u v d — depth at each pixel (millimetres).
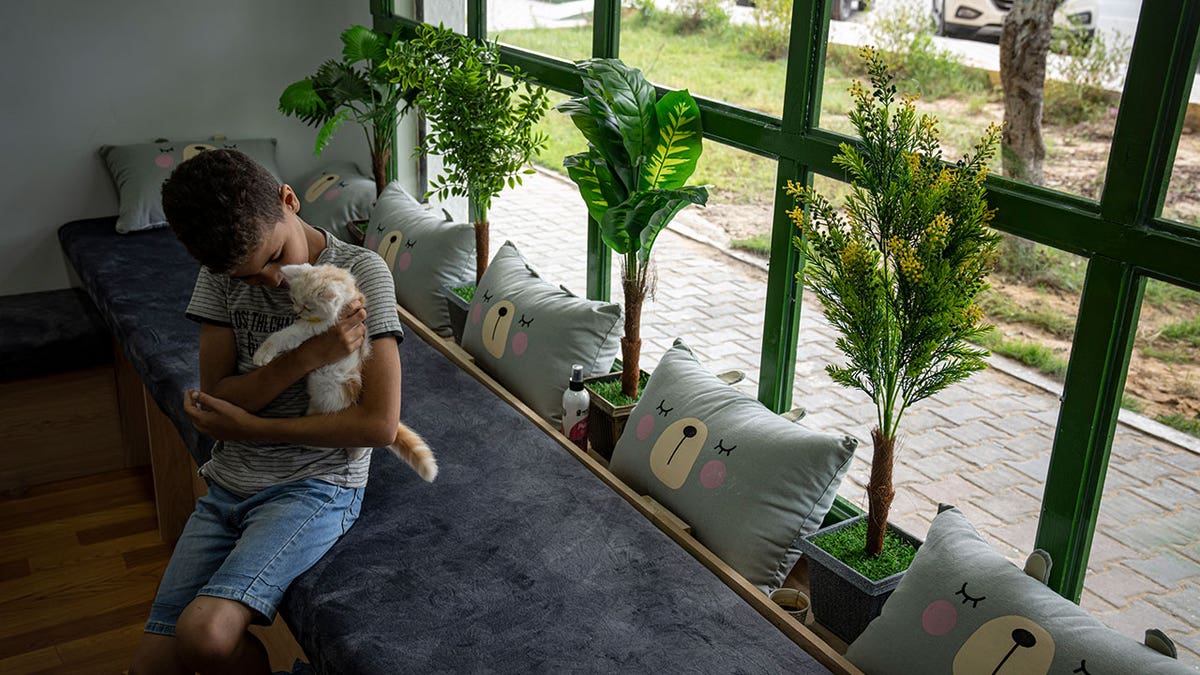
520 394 2863
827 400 2689
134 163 4176
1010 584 1754
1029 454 2324
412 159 4547
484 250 3416
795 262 2467
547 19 3352
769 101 2688
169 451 3213
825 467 2135
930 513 2418
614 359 2877
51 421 3662
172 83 4309
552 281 3863
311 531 2051
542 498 2340
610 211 2514
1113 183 1777
